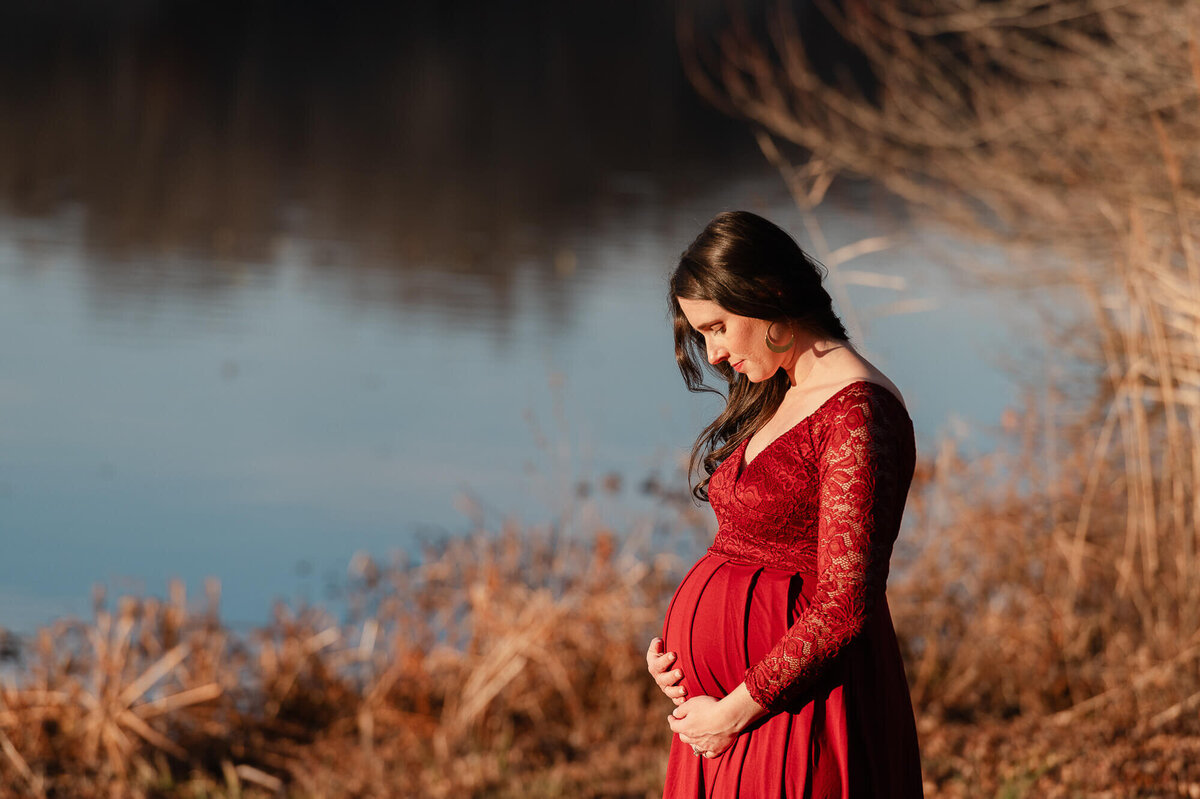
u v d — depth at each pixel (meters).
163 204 26.98
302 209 27.39
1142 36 10.91
